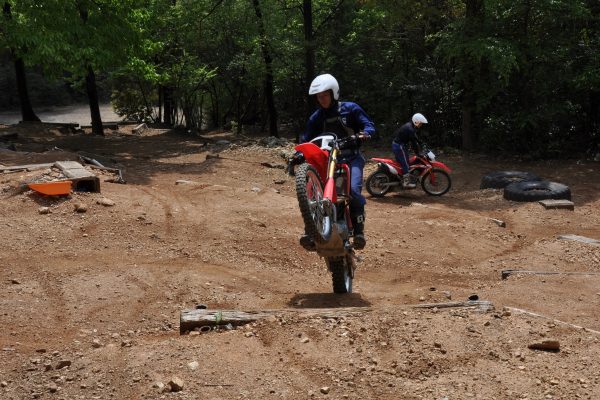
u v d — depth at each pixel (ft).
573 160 67.41
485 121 74.33
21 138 78.33
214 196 37.76
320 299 22.52
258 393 13.67
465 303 18.76
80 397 13.80
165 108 123.95
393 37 86.99
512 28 68.80
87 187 35.65
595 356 15.51
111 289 22.43
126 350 15.94
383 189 48.93
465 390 13.83
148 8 97.25
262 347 15.85
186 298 22.21
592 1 68.59
